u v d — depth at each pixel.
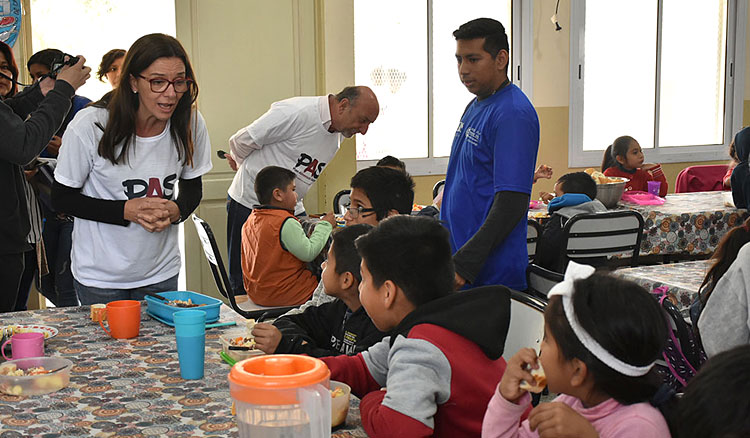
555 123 5.95
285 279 3.16
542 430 1.04
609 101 6.18
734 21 6.55
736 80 6.61
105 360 1.54
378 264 1.35
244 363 0.97
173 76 2.01
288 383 0.91
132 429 1.18
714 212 4.11
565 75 5.93
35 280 3.46
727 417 0.79
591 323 1.00
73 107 3.58
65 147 2.08
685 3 6.36
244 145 3.56
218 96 4.30
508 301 1.32
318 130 3.57
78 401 1.31
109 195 2.15
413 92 5.58
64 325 1.84
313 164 3.67
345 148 4.74
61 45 4.32
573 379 1.05
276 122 3.49
